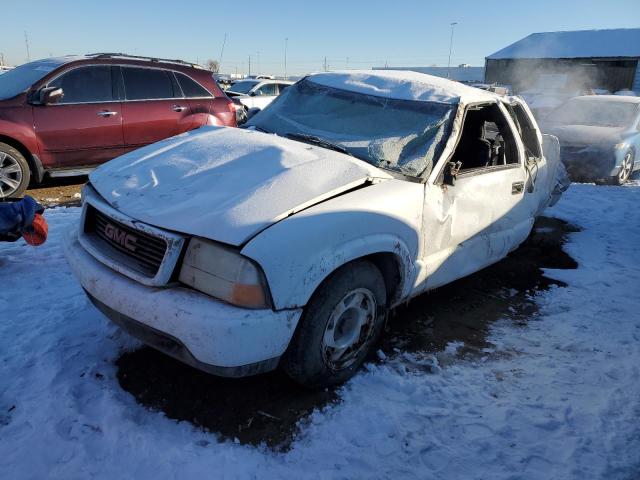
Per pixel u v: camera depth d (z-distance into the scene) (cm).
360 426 268
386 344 352
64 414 258
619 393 307
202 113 766
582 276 496
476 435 268
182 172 296
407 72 444
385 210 292
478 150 425
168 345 250
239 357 238
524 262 534
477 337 371
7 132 614
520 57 3959
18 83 666
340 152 342
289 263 243
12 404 265
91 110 672
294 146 328
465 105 366
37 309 359
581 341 368
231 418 268
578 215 728
